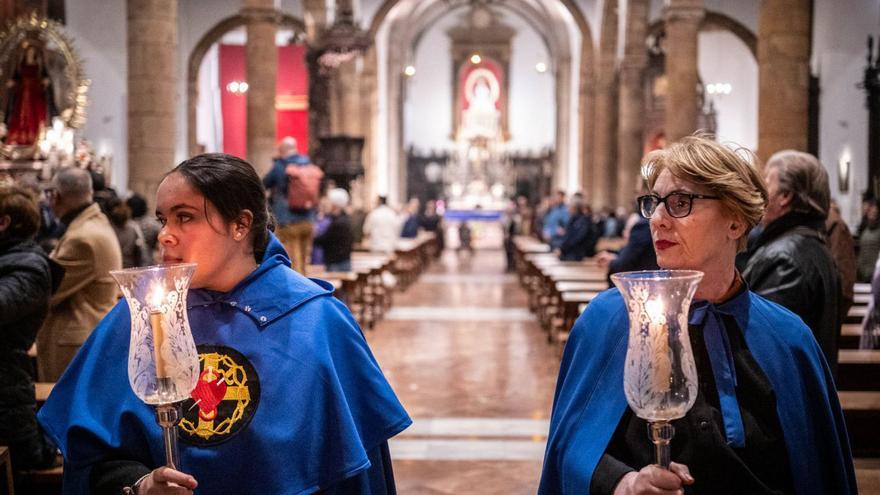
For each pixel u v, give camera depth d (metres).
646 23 26.50
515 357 11.12
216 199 2.29
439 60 44.28
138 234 7.57
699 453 2.19
